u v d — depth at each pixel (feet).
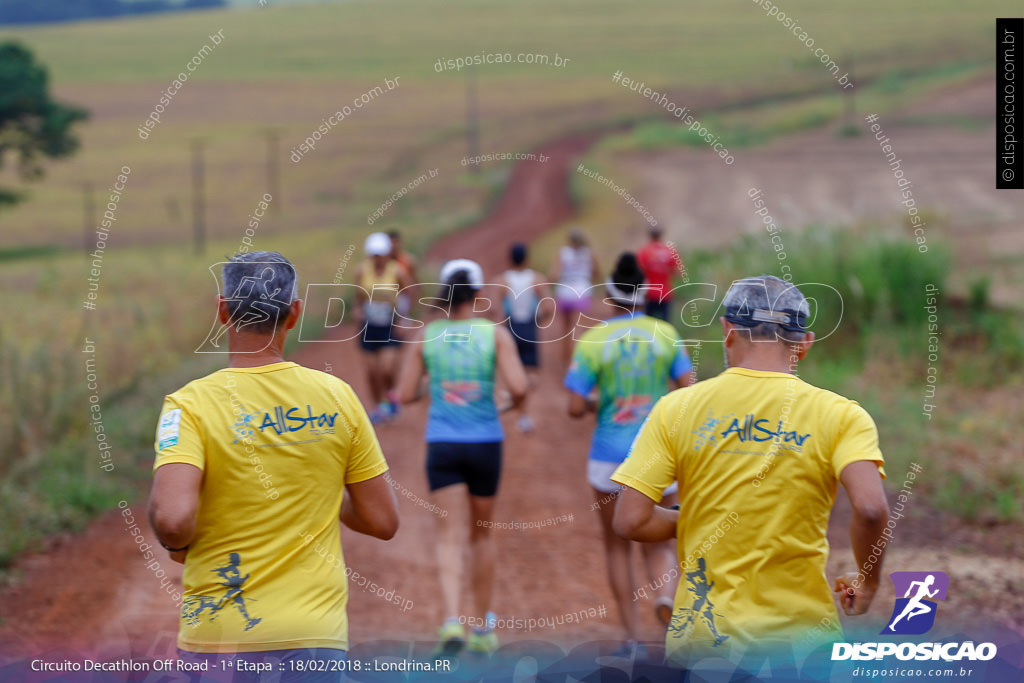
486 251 324.60
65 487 91.40
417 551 81.20
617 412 62.08
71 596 67.72
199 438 35.01
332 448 36.52
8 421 99.66
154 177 620.90
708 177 511.40
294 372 36.96
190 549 35.65
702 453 36.94
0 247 444.55
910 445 103.76
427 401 141.90
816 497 35.96
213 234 448.24
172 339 154.30
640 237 344.08
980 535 79.46
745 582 35.88
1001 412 115.44
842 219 215.72
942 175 462.19
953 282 173.37
